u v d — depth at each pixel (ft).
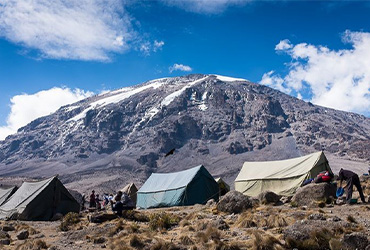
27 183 109.60
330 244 34.60
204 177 126.21
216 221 52.44
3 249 47.55
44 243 47.98
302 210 59.57
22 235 57.06
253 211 61.57
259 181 117.60
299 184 107.14
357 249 33.55
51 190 99.35
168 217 59.62
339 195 70.08
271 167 121.39
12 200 104.27
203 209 81.05
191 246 41.24
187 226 54.44
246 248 38.68
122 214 69.10
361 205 61.57
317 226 38.86
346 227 40.29
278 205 72.90
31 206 94.73
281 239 40.16
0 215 100.48
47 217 96.68
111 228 55.88
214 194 125.59
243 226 51.24
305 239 36.88
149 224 58.23
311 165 108.17
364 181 103.19
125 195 72.95
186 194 121.19
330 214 53.47
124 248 42.68
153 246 41.73
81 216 76.79
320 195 67.00
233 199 67.05
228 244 39.04
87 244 48.34
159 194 129.59
